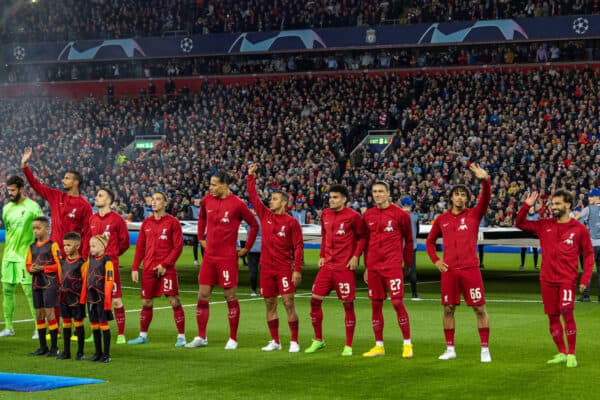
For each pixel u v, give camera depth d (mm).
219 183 12422
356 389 9312
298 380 9820
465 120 39625
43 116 50344
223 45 49969
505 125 37969
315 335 11984
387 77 44969
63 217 13227
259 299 18859
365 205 33062
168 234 12617
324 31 47938
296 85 47219
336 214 11742
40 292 11648
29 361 11188
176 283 12594
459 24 45188
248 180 12422
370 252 11547
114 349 12234
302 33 48312
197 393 9125
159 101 50000
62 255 13094
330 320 15383
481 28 44594
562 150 34719
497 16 44781
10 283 13391
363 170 37250
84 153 45469
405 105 43562
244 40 49500
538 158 35156
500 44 46219
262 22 49812
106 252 12781
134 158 46969
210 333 13867
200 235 12695
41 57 53312
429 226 22797
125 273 25703
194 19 51625
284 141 42406
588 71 40969
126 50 51719
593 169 33125
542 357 11344
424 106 42375
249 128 45000
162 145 45031
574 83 40625
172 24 51875
